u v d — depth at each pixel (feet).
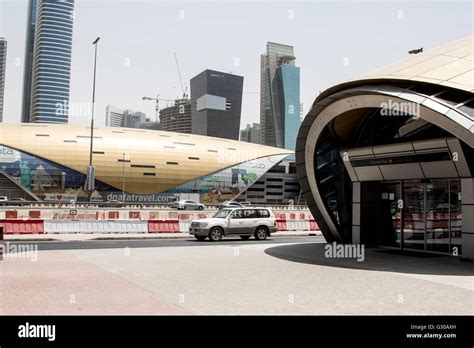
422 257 48.60
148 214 108.37
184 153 310.24
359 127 62.28
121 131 309.22
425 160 48.65
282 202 356.59
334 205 65.62
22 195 272.51
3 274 35.60
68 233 85.10
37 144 273.13
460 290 29.84
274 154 357.82
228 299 26.58
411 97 43.50
